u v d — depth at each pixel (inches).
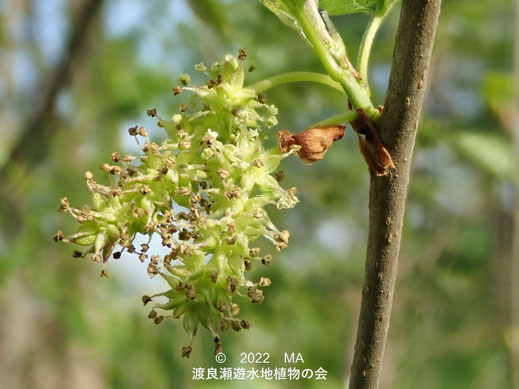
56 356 295.7
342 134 75.9
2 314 289.0
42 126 195.6
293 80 79.4
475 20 220.7
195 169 77.1
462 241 242.1
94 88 249.6
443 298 250.5
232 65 79.6
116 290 263.6
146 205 76.1
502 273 238.7
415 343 252.2
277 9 78.0
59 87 191.0
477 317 249.8
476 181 233.1
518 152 191.8
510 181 195.5
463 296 249.6
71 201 250.8
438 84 229.6
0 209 222.4
